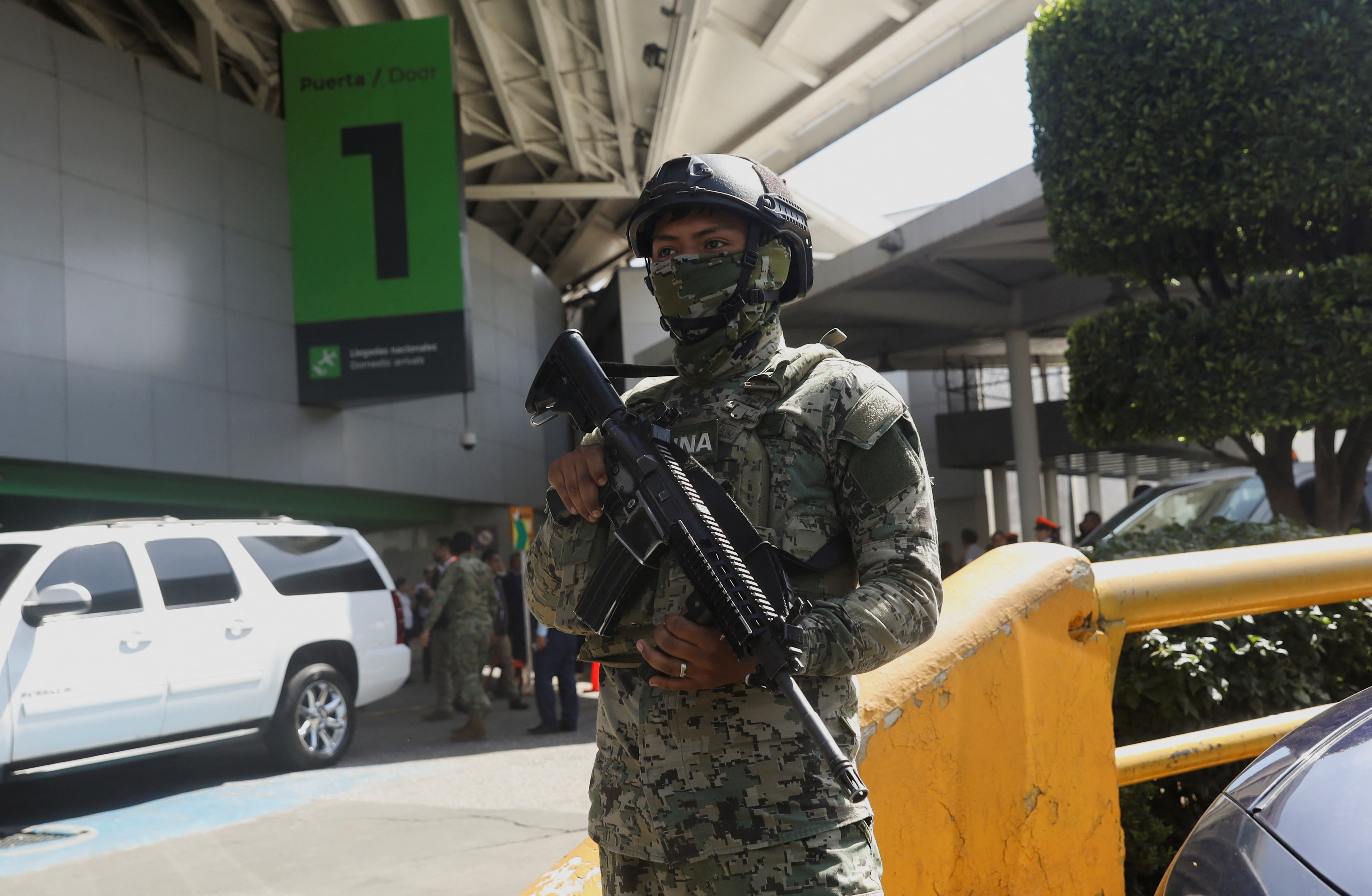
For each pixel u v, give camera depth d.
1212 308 6.04
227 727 6.93
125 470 13.10
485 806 5.81
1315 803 1.38
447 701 10.33
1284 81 5.51
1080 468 30.31
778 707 1.34
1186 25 5.62
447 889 4.27
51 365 12.24
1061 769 1.94
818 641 1.24
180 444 13.69
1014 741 1.88
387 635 8.16
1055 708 1.95
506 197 25.28
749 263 1.48
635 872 1.40
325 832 5.38
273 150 15.36
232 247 14.63
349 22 17.44
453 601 8.73
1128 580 2.06
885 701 1.73
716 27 16.73
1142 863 2.64
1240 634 2.73
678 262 1.49
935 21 15.63
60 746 5.97
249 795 6.53
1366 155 5.43
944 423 23.95
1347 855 1.27
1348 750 1.47
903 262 15.07
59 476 12.80
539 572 1.60
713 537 1.30
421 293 14.17
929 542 1.37
